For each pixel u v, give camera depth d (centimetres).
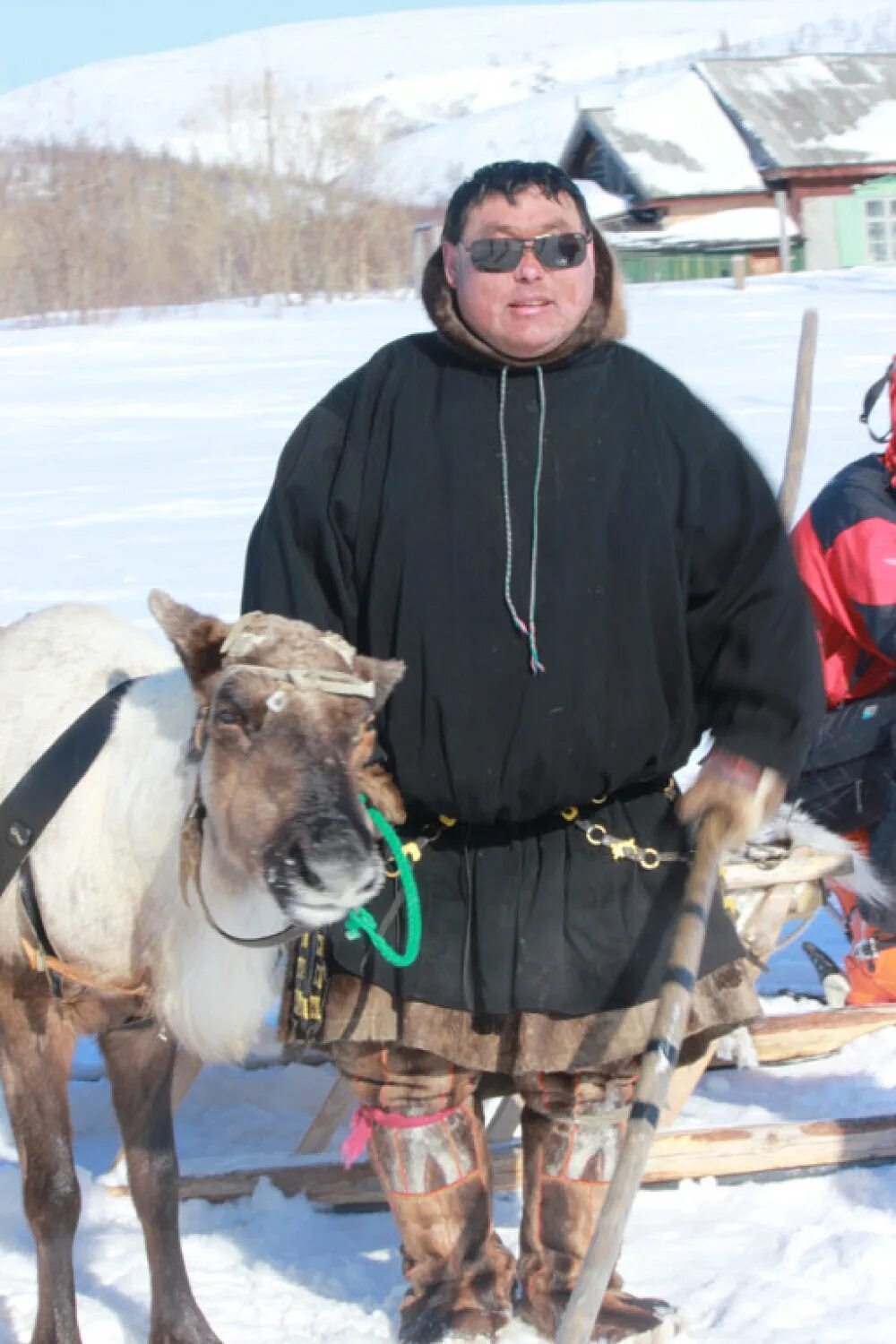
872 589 497
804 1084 516
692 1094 512
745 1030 509
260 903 346
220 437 1795
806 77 4412
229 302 3788
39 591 1084
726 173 4197
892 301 2838
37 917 373
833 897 600
